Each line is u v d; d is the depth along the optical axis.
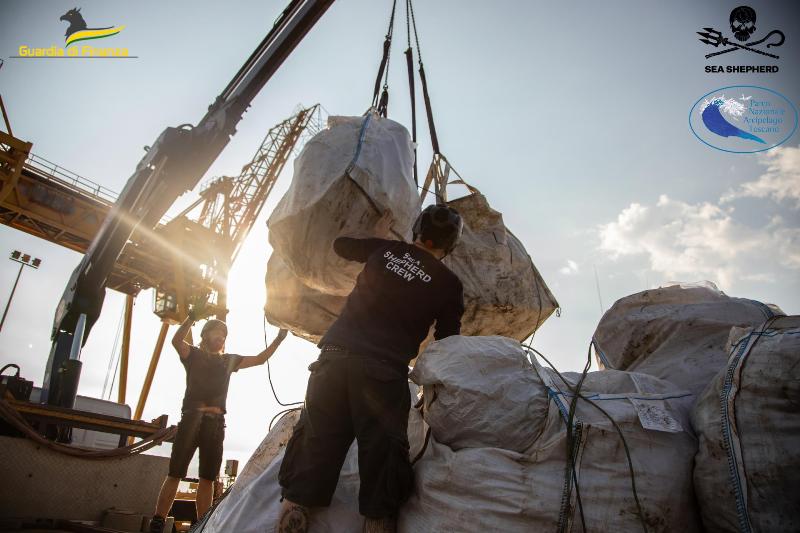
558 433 1.60
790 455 1.26
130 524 3.99
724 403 1.44
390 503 1.56
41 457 4.07
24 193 17.89
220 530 1.89
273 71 8.30
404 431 1.65
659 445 1.56
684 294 2.37
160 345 23.16
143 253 21.02
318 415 1.71
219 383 3.61
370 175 2.16
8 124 17.00
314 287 2.46
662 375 2.07
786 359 1.35
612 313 2.49
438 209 2.02
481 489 1.53
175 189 8.50
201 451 3.45
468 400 1.67
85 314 8.05
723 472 1.41
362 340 1.70
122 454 4.41
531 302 2.71
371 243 2.04
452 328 1.87
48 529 3.80
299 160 2.35
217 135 8.33
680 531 1.48
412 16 4.36
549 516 1.47
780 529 1.25
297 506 1.67
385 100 3.86
